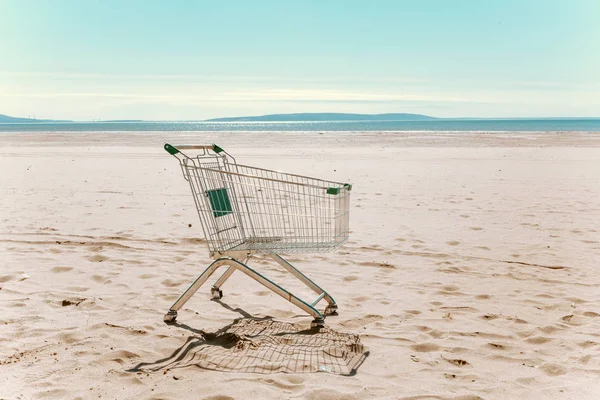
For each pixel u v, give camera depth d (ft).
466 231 27.68
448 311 16.26
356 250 23.84
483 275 20.02
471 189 43.73
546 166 63.21
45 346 13.38
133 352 13.08
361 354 13.10
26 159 75.36
